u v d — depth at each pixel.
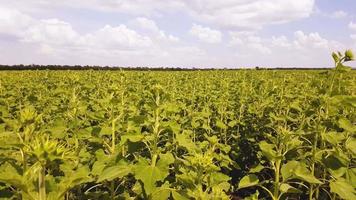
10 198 3.46
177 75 25.12
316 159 5.45
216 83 20.09
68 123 7.01
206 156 3.92
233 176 9.31
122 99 6.94
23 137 3.31
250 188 8.49
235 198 8.33
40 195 2.77
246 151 9.88
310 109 6.05
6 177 2.72
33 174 2.80
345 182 4.81
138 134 4.55
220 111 11.14
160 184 4.89
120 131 5.49
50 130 5.81
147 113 8.58
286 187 4.26
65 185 2.81
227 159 5.71
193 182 3.90
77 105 6.63
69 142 5.59
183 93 15.41
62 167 4.28
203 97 14.28
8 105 10.76
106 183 5.20
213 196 3.62
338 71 5.60
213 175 4.29
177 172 5.30
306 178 4.14
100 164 4.60
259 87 16.11
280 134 5.14
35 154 2.61
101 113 6.17
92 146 6.27
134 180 5.88
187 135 7.08
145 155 5.57
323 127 5.60
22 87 15.02
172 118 8.52
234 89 16.55
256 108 12.13
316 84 5.96
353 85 8.68
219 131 10.20
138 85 16.28
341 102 5.45
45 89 14.75
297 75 22.75
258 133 9.95
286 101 11.13
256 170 4.63
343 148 5.90
